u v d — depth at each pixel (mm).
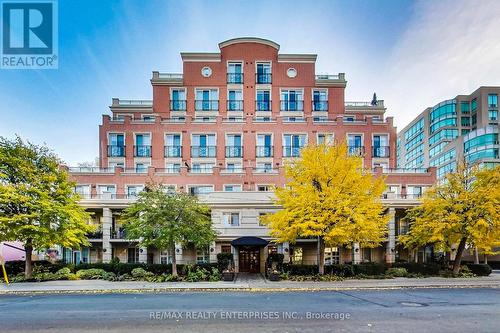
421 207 24953
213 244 26531
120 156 35812
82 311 12383
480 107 79312
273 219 21812
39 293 17438
